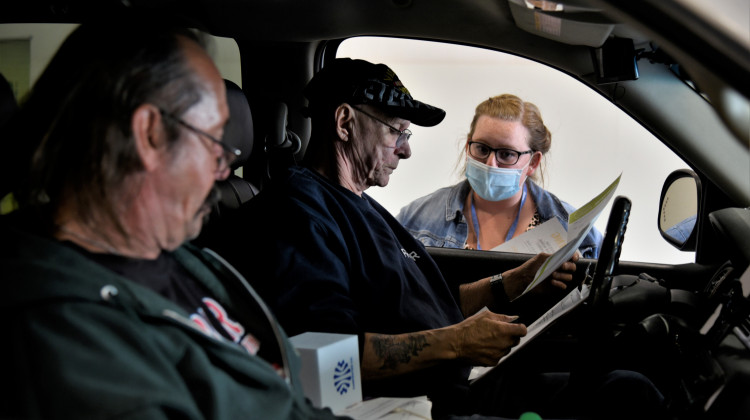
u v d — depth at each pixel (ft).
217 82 3.74
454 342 5.90
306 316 5.71
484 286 7.73
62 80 3.43
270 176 8.90
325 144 6.78
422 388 6.06
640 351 5.19
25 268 3.07
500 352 5.87
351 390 5.17
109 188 3.44
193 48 3.67
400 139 6.95
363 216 6.59
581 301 5.64
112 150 3.40
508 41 8.40
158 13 3.72
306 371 4.96
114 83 3.37
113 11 3.64
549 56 8.32
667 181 8.05
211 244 6.39
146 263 3.83
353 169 6.81
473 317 6.11
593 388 5.55
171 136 3.50
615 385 5.68
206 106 3.64
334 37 8.67
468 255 8.32
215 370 3.51
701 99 7.84
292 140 8.79
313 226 6.04
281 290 5.79
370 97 6.60
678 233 8.15
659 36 3.84
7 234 3.30
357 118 6.68
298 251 5.94
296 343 5.12
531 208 10.01
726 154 7.75
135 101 3.40
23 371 2.90
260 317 4.43
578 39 7.39
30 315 2.99
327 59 9.22
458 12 8.06
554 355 6.79
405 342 5.90
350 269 6.31
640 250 10.36
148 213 3.55
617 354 5.81
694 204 8.07
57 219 3.50
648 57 7.58
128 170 3.44
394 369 5.85
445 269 8.35
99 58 3.40
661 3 3.73
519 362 6.80
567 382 6.19
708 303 5.87
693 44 3.77
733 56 3.70
